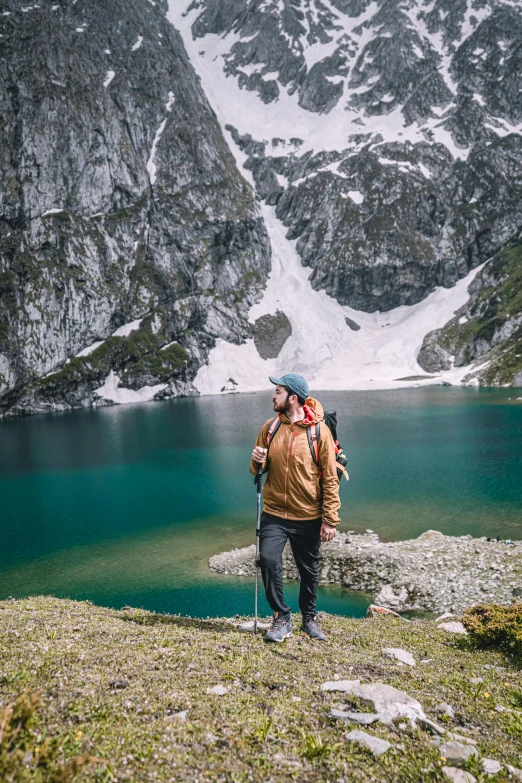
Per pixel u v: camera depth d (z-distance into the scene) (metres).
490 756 4.79
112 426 87.06
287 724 4.79
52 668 5.58
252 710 4.95
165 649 6.60
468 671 7.39
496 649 8.74
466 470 46.19
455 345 142.00
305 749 4.38
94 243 133.62
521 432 63.84
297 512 7.47
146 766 3.86
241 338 151.12
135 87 167.25
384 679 6.38
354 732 4.72
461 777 4.30
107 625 7.84
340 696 5.57
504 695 6.47
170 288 143.88
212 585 25.19
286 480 7.38
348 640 8.45
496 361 126.94
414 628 10.23
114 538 33.22
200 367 140.25
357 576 24.78
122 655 6.19
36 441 74.62
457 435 63.59
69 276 125.75
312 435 7.32
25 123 130.88
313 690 5.70
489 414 79.56
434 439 61.69
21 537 33.97
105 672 5.60
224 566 27.67
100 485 47.94
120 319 134.75
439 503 36.72
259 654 6.78
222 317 149.25
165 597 23.83
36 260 123.62
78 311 125.62
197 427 82.00
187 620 9.23
